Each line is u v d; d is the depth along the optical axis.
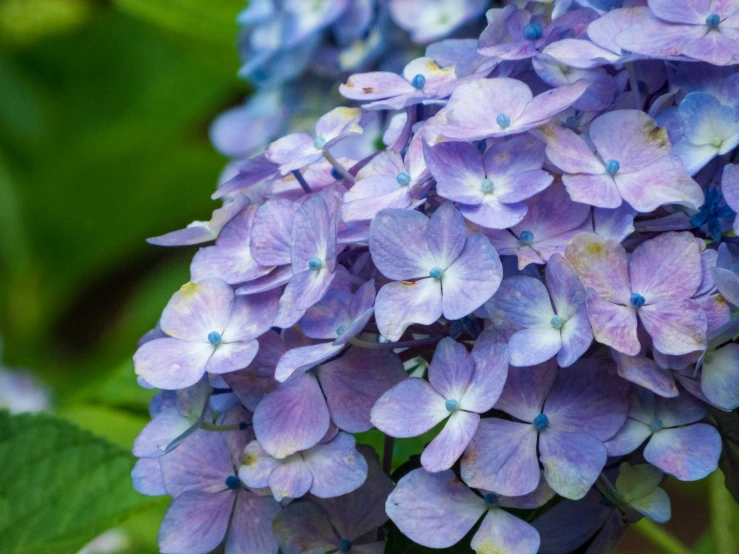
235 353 0.54
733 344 0.53
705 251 0.53
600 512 0.54
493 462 0.52
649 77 0.56
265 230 0.55
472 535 0.55
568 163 0.54
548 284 0.53
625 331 0.52
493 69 0.57
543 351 0.52
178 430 0.56
